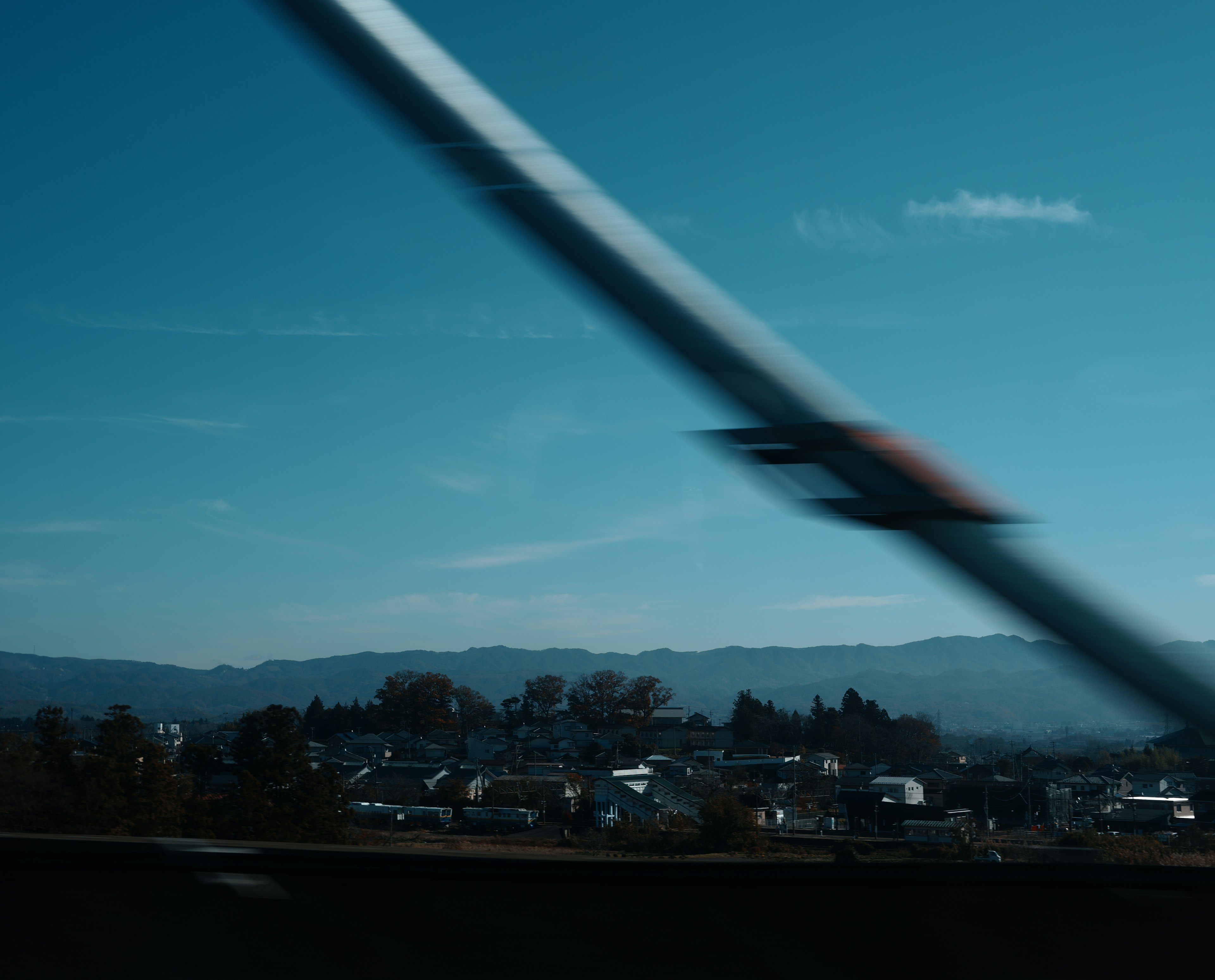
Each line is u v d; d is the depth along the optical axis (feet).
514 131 3.21
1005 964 4.69
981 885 4.88
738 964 4.83
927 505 2.64
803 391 2.75
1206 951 4.64
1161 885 4.73
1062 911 4.76
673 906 4.85
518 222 3.12
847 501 2.66
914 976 4.67
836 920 4.86
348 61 3.31
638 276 2.98
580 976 4.88
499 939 4.94
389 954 4.94
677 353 2.86
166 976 5.00
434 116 3.23
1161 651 2.54
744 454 2.75
